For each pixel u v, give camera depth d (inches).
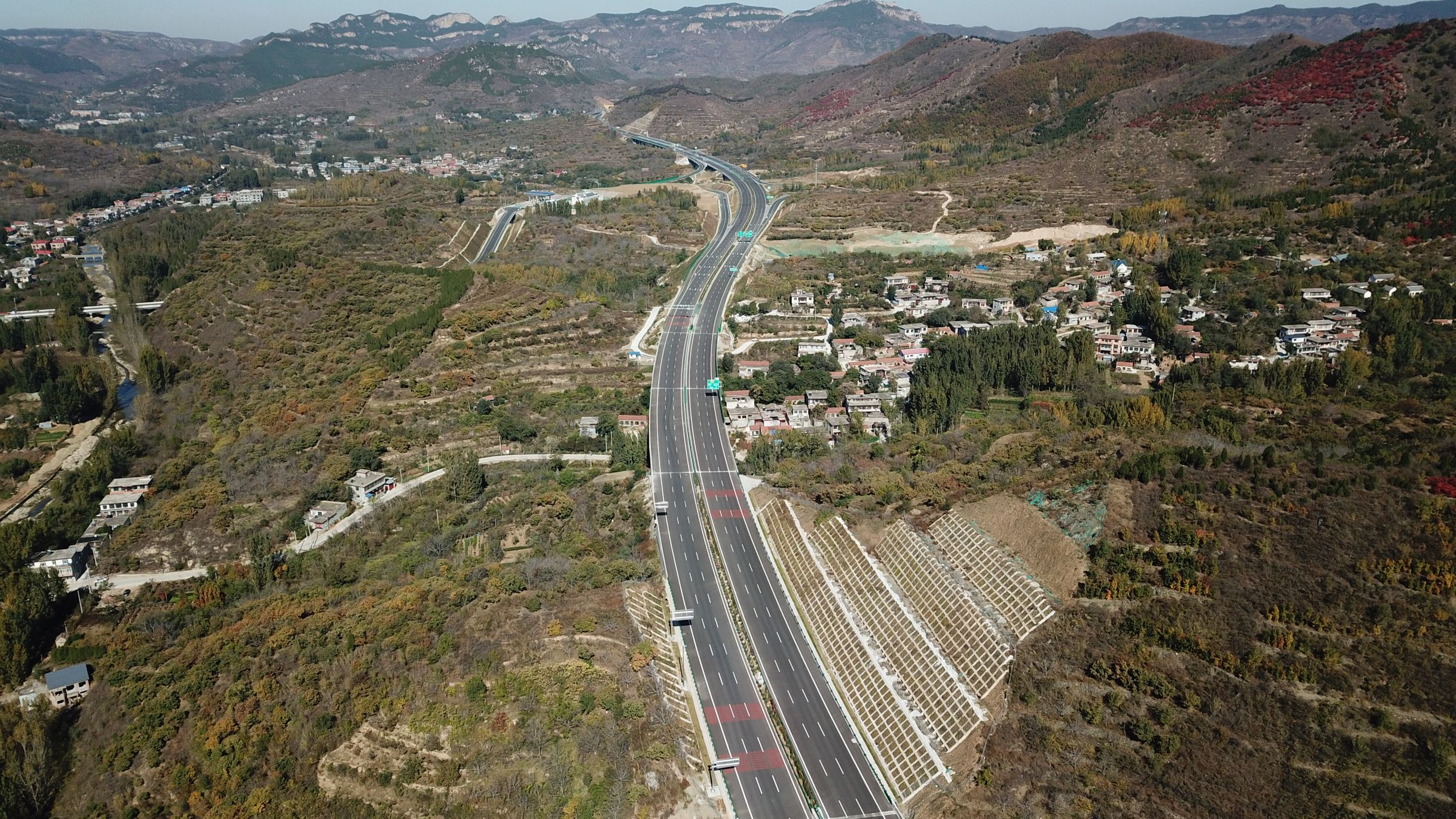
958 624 5708.7
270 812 4938.5
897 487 7096.5
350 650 5762.8
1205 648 4985.2
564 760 5162.4
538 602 6186.0
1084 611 5403.5
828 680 5949.8
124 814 4992.6
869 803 5064.0
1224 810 4463.6
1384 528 5344.5
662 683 5782.5
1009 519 6230.3
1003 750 4997.5
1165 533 5644.7
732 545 7244.1
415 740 5260.8
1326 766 4471.0
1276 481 5871.1
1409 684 4606.3
